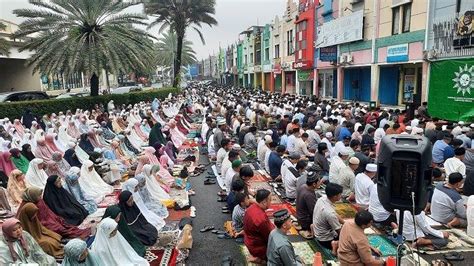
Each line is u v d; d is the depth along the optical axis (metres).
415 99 15.35
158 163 9.23
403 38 16.38
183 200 7.65
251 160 10.82
